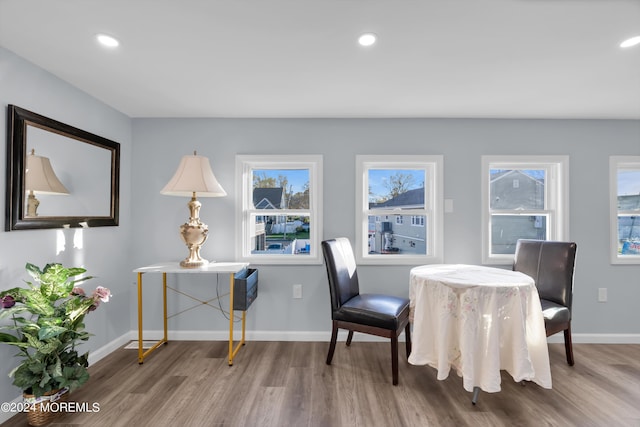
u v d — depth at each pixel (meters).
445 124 2.91
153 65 1.95
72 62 1.91
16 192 1.80
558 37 1.62
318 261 2.89
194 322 2.90
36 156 1.93
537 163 2.92
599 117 2.85
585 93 2.34
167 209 2.92
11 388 1.80
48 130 2.02
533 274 2.52
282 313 2.90
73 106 2.24
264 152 2.93
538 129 2.90
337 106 2.63
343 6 1.39
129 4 1.38
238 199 2.91
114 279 2.68
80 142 2.29
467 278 2.01
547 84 2.19
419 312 2.05
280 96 2.42
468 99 2.47
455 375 2.24
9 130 1.77
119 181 2.72
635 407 1.87
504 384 2.13
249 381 2.16
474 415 1.80
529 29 1.55
